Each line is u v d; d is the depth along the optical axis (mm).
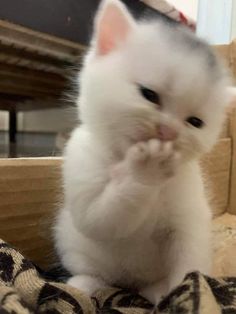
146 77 99
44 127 555
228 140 213
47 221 154
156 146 95
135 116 98
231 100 115
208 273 124
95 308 107
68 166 128
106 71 106
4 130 567
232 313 93
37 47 236
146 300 127
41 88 338
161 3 244
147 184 103
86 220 118
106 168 116
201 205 129
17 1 199
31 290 99
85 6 227
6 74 292
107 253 134
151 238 129
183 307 88
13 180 143
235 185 218
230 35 285
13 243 147
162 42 104
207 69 103
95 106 107
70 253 144
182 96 98
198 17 290
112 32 113
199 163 145
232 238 180
